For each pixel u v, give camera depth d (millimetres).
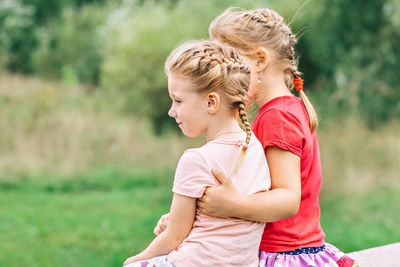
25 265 4148
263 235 1687
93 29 13398
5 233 4941
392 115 9562
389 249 2438
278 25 1783
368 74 9797
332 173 6945
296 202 1551
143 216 5668
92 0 15391
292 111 1652
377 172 7238
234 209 1448
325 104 9383
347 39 9797
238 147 1519
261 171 1545
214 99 1493
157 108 10117
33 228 5133
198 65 1480
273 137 1604
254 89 1747
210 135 1542
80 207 6051
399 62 9844
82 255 4395
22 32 13852
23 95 9094
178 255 1460
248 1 3617
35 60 13273
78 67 13008
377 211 5969
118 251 4512
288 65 1787
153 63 10188
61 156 7699
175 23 10469
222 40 1789
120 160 7918
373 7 9664
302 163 1673
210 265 1449
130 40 10461
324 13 9625
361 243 4898
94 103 9672
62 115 8625
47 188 6895
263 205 1480
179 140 8898
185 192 1470
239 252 1479
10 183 6898
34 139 7891
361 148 7719
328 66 9883
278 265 1639
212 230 1472
